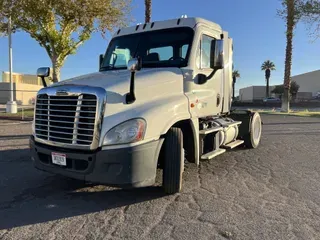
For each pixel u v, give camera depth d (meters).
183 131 5.50
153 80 5.05
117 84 4.67
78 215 4.33
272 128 14.91
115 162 4.25
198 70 5.84
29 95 37.12
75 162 4.48
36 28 19.55
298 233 3.79
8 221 4.13
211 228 3.92
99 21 19.19
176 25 6.10
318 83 93.62
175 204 4.70
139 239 3.65
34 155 5.02
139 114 4.45
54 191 5.30
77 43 20.53
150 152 4.46
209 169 6.77
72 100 4.49
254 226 3.97
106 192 5.23
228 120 7.88
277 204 4.71
